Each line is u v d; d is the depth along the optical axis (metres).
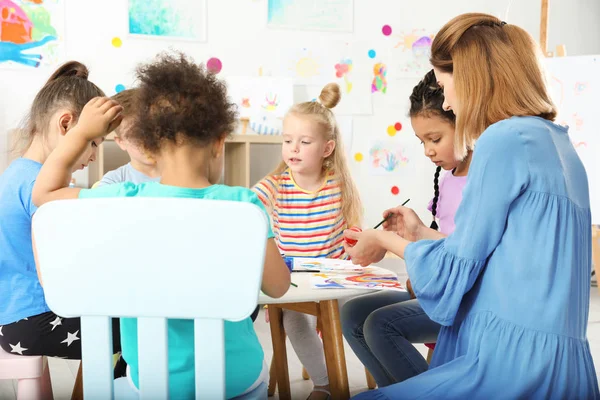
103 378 0.87
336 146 1.89
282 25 3.21
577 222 1.07
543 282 1.03
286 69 3.23
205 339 0.85
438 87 1.47
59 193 1.12
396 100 3.45
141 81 0.97
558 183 1.05
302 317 1.77
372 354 1.57
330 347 1.42
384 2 3.39
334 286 1.23
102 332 0.87
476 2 3.58
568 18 3.72
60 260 0.85
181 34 3.04
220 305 0.84
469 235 1.06
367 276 1.35
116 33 2.93
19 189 1.30
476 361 1.05
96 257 0.85
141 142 0.96
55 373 2.11
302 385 2.00
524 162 1.05
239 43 3.14
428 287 1.09
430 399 1.05
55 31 2.83
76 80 1.39
